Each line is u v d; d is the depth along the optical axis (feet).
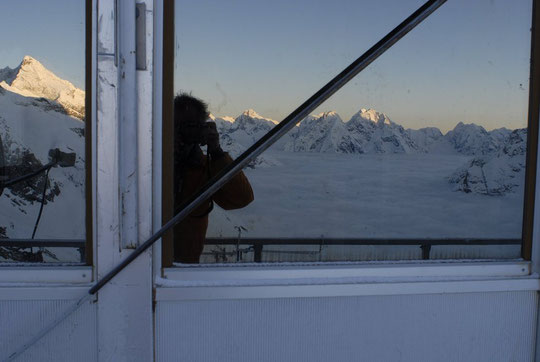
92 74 4.08
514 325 4.94
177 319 4.36
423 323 4.78
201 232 4.89
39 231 4.73
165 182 4.30
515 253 5.19
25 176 4.66
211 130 4.83
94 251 4.19
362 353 4.71
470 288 4.80
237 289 4.39
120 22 3.95
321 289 4.54
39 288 4.16
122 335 4.24
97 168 4.02
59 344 4.27
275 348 4.56
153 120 4.16
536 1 4.86
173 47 4.23
